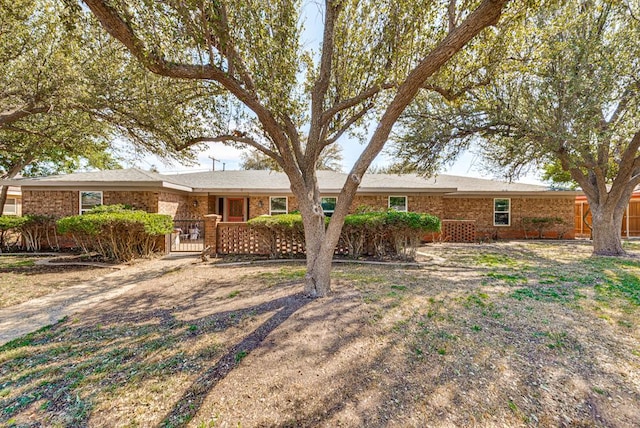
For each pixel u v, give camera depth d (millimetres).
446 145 9219
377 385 2307
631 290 4828
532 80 6961
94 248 8125
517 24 4168
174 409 2033
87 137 7754
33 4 5328
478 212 14398
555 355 2807
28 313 3969
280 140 4203
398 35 4566
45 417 1964
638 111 6812
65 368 2545
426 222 7371
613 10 6691
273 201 13172
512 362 2676
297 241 8172
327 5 4426
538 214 14383
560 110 6898
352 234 8078
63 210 10438
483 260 7898
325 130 4742
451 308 3961
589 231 15828
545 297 4461
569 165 8531
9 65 5742
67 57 5508
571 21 5785
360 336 3076
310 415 1988
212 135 5438
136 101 5867
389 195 12711
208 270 6652
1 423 1906
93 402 2105
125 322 3580
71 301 4477
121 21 3039
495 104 7590
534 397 2232
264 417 1964
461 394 2234
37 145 8742
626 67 6578
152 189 10516
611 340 3105
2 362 2670
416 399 2166
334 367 2521
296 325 3283
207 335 3104
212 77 3744
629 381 2438
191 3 3160
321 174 15125
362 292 4531
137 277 6094
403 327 3336
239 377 2369
